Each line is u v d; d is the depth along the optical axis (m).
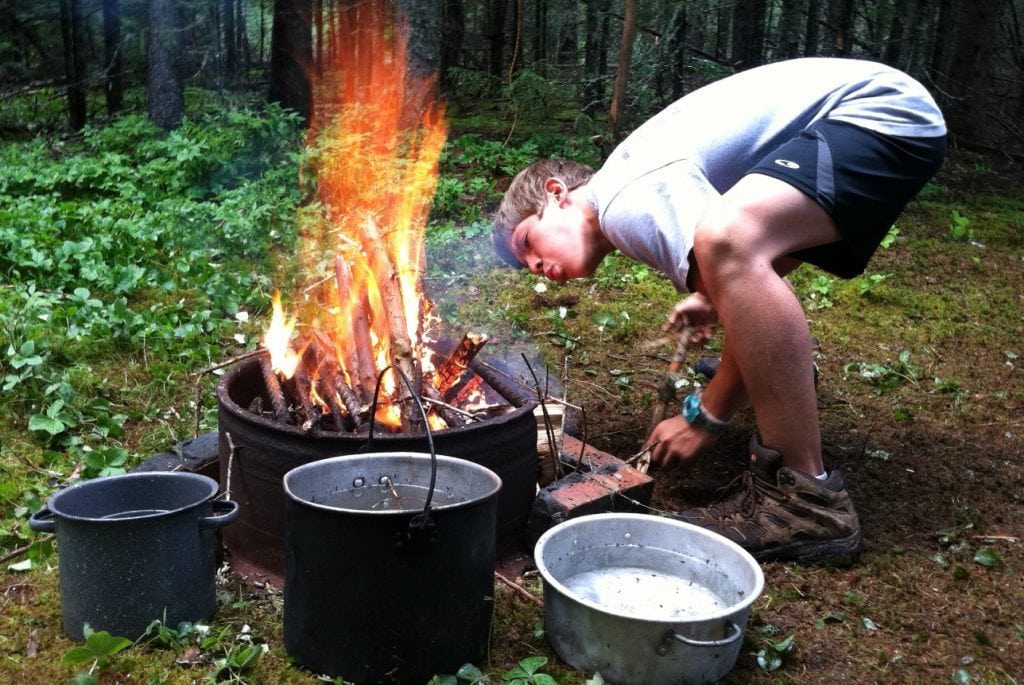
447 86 11.88
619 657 1.96
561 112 10.77
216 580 2.35
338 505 2.13
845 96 2.53
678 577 2.34
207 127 8.41
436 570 1.92
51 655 2.05
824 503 2.55
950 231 6.94
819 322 4.98
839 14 10.11
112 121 11.93
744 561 2.19
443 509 1.89
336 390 2.60
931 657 2.20
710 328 2.61
